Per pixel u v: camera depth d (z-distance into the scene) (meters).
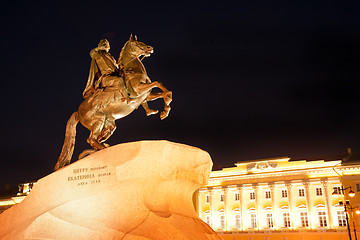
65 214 4.47
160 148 4.61
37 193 4.58
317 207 33.59
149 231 4.38
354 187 32.50
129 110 5.77
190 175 4.88
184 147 4.73
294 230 33.78
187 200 5.11
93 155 4.62
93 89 5.89
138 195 4.52
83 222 4.42
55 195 4.55
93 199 4.49
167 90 5.43
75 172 4.60
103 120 5.62
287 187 35.00
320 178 33.97
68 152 5.80
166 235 4.41
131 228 4.38
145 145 4.59
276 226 34.62
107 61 5.82
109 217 4.42
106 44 5.96
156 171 4.61
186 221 4.73
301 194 34.66
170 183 4.74
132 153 4.58
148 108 6.05
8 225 4.53
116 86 5.59
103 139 5.68
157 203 4.59
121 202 4.47
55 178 4.61
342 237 31.83
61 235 4.40
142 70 5.80
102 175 4.55
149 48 5.81
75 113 5.91
